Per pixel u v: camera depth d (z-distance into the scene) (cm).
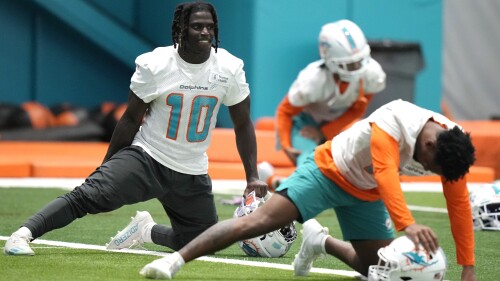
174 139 2414
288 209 2019
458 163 1864
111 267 2308
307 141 4003
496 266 2575
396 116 1914
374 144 1908
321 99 3894
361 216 2103
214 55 2400
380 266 1967
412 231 1839
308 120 4003
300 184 2028
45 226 2448
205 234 2008
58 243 2792
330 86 3859
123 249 2672
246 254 2627
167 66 2355
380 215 2111
